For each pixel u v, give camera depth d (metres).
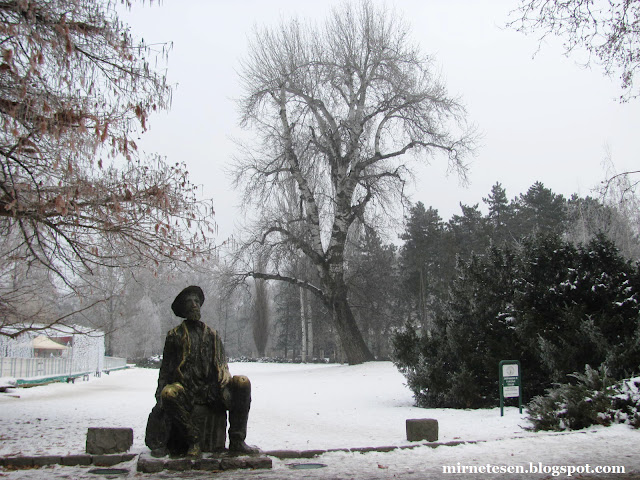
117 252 11.40
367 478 6.86
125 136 9.95
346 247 42.84
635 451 8.33
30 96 9.29
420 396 17.14
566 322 15.02
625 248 33.62
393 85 35.97
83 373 37.25
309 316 57.72
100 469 7.43
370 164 37.84
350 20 37.91
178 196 10.98
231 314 107.25
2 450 8.90
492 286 17.42
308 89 36.97
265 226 36.12
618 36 10.97
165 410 7.64
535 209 66.88
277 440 10.27
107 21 10.00
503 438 9.92
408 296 65.88
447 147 36.41
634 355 13.22
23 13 8.98
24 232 10.91
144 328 77.44
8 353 33.59
